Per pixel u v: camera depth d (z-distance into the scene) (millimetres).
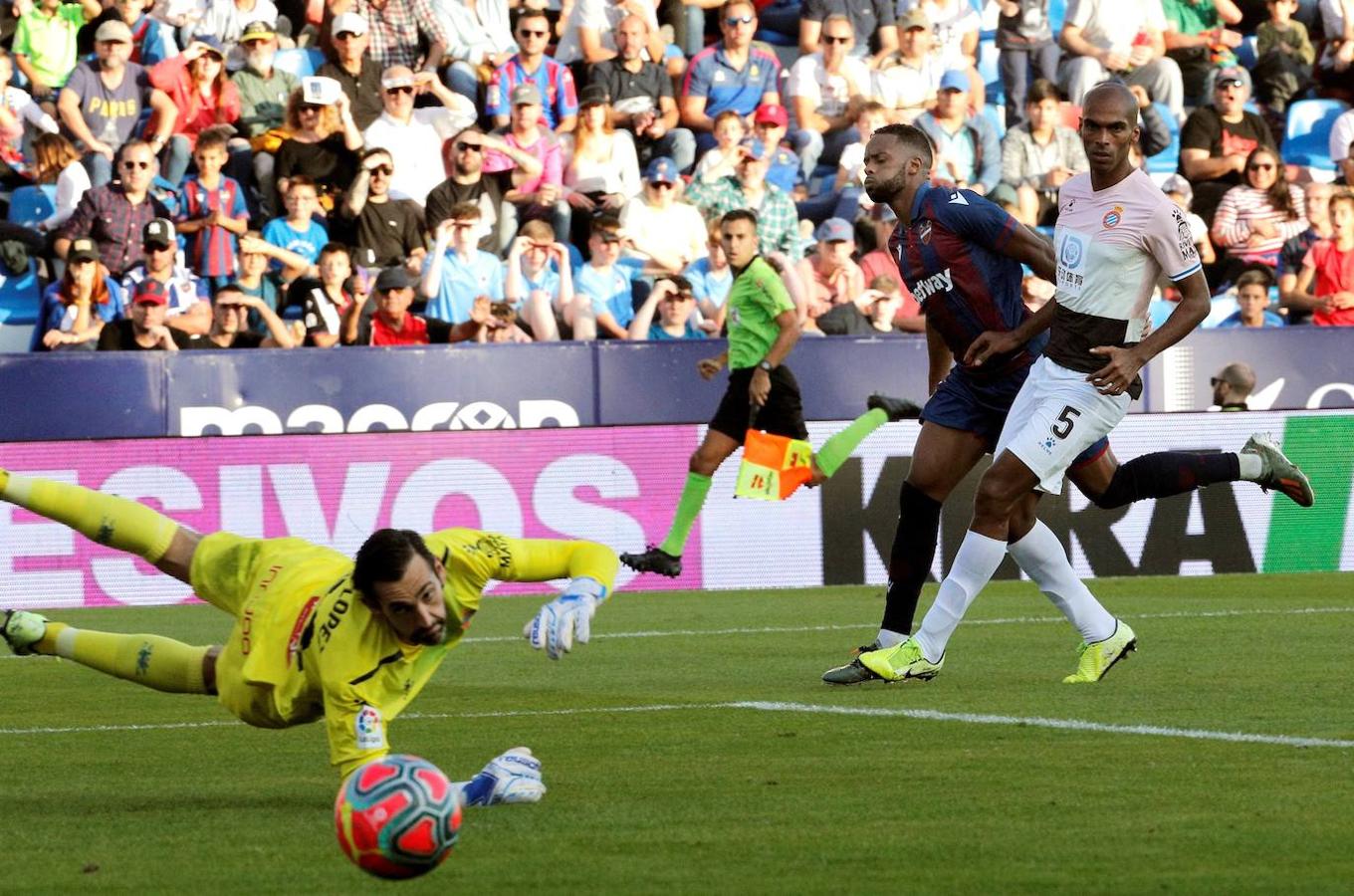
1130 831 12656
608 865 11812
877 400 30953
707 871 11594
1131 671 22562
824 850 12180
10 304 44219
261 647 13523
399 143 46406
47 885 11531
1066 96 53875
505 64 48375
